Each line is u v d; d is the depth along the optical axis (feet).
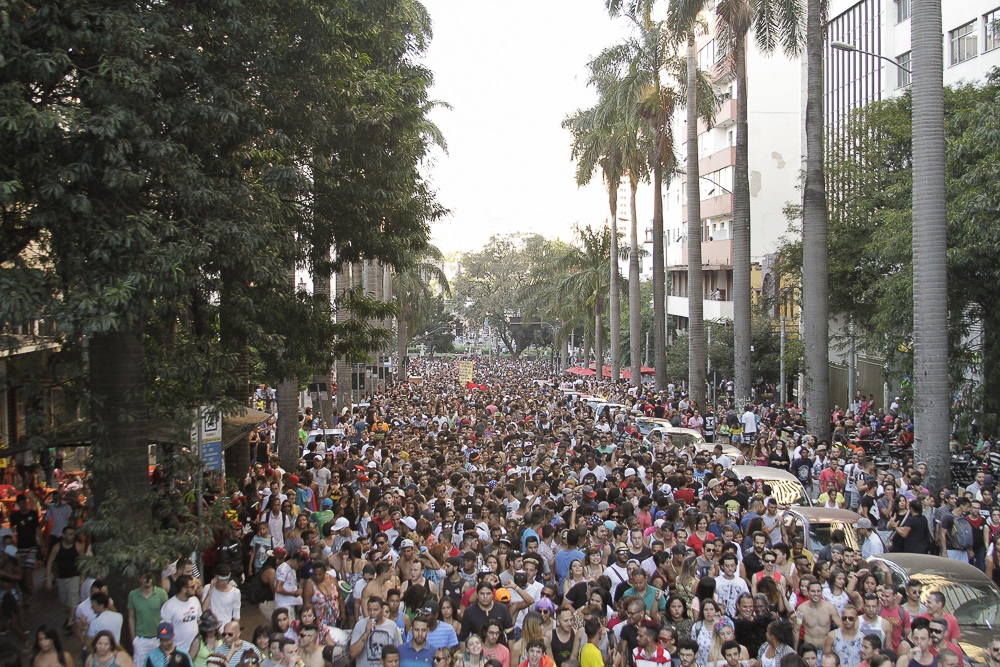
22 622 42.75
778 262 141.69
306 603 34.45
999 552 47.19
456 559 37.32
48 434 43.37
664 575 37.52
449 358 440.45
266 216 43.86
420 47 66.54
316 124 48.49
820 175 88.12
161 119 38.45
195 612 32.63
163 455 44.19
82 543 44.24
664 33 139.44
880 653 29.35
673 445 78.54
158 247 36.32
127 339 40.27
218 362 42.22
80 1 36.27
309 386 111.14
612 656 31.30
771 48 109.60
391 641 31.63
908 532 49.55
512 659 31.55
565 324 266.98
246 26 42.96
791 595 37.14
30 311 33.30
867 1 151.74
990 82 86.79
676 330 264.31
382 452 74.23
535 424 99.60
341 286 140.97
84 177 34.96
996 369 75.10
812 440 79.56
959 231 71.26
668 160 152.76
